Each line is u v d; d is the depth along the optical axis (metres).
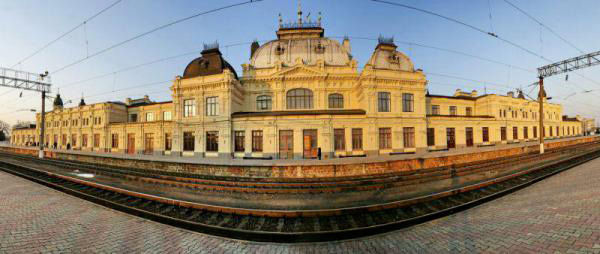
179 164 17.59
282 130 23.52
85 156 24.17
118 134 34.22
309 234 5.96
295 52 30.58
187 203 8.40
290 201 9.61
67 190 10.34
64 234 5.97
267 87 27.84
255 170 15.65
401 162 16.58
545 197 8.11
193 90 25.72
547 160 18.27
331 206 8.78
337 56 30.53
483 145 31.64
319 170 15.30
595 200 6.92
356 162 15.94
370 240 5.73
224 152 23.92
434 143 27.98
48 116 47.69
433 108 35.06
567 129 51.72
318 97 27.33
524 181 11.09
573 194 7.97
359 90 26.12
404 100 25.44
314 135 23.36
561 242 4.68
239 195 10.61
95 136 37.84
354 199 9.70
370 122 23.77
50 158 26.19
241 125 24.02
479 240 5.22
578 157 17.72
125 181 13.66
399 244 5.42
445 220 6.78
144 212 7.45
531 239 4.96
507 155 22.00
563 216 5.98
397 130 24.53
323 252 5.25
